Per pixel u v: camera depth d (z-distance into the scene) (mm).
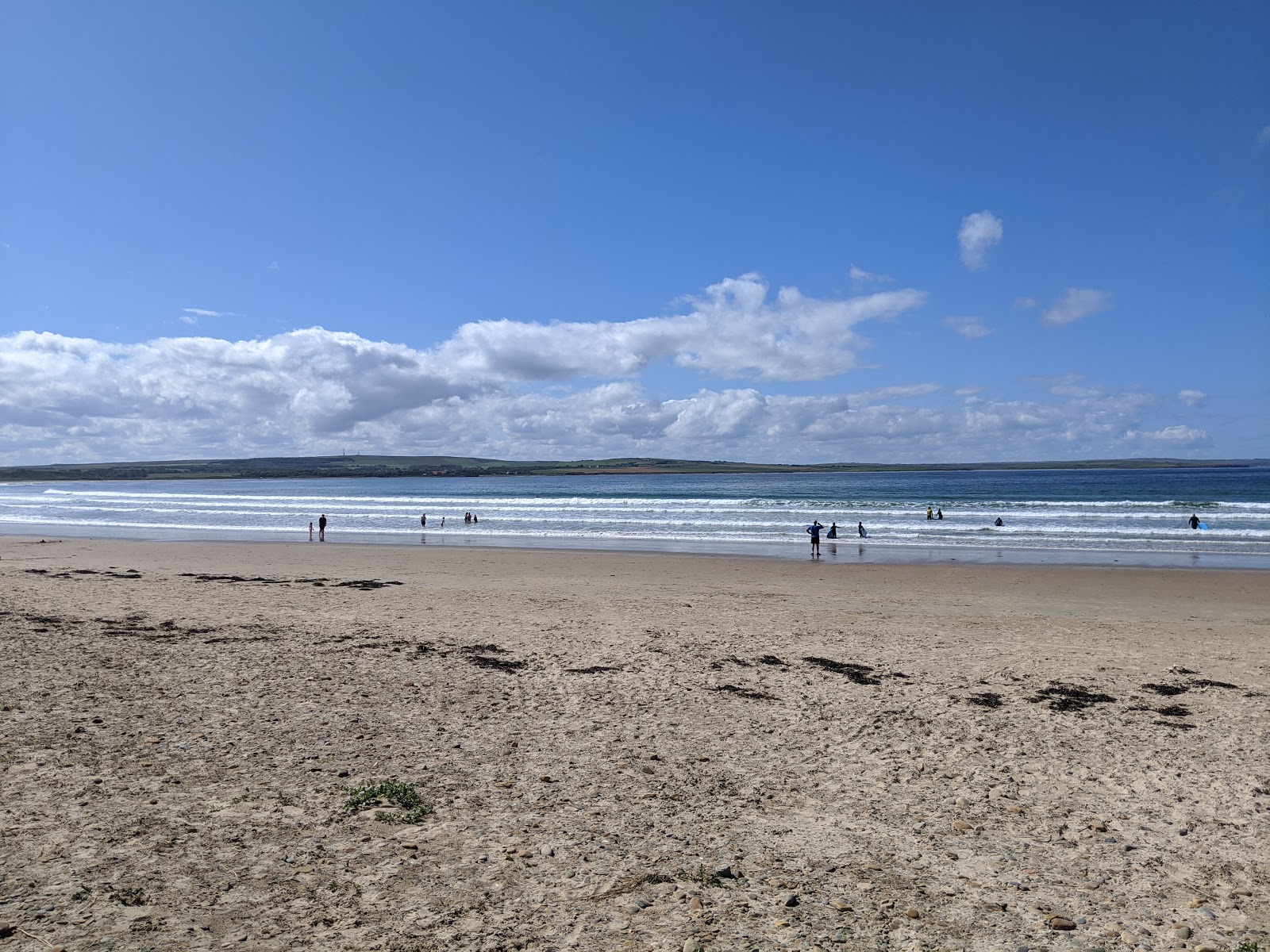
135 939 4035
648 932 4297
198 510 69875
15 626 13852
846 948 4172
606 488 142500
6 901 4391
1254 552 31875
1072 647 13539
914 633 14859
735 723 8711
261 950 3994
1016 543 36781
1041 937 4348
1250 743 8102
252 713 8680
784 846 5551
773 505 68250
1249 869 5281
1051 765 7422
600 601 18859
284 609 16891
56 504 84125
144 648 12203
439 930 4262
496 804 6207
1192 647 13719
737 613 17125
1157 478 144750
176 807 5938
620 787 6660
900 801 6461
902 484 137500
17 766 6676
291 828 5617
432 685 10219
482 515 60281
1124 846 5617
